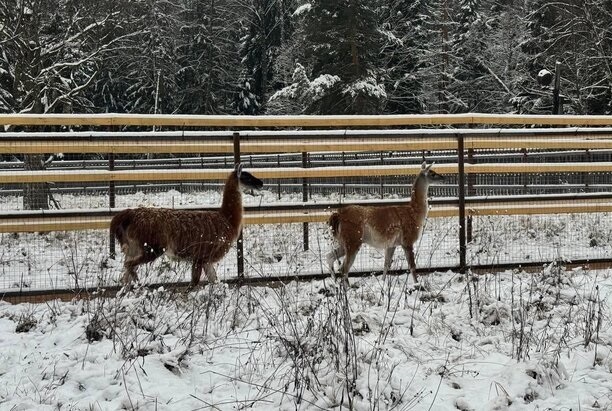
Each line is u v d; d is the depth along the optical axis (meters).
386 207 7.76
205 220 6.82
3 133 7.39
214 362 4.80
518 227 10.05
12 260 8.45
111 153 8.23
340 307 5.57
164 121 8.58
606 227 10.29
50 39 16.80
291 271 7.82
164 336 5.32
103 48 16.84
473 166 9.09
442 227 10.15
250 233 9.60
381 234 7.66
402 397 4.16
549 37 27.28
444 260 8.47
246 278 7.42
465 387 4.42
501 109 29.89
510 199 8.65
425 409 4.03
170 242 6.66
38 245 9.28
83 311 5.96
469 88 31.27
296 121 8.78
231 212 7.05
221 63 39.28
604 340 5.25
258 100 41.78
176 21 31.09
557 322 5.82
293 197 13.80
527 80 28.64
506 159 12.91
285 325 5.39
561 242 9.49
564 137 9.00
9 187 12.77
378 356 4.75
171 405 4.04
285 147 8.48
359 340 5.11
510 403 4.10
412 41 33.81
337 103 27.39
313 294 6.29
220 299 6.19
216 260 6.87
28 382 4.42
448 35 32.03
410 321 5.86
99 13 17.69
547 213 8.90
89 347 4.95
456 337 5.48
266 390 4.24
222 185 10.55
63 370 4.56
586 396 4.22
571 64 25.02
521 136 8.80
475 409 4.05
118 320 5.30
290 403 4.04
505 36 30.41
